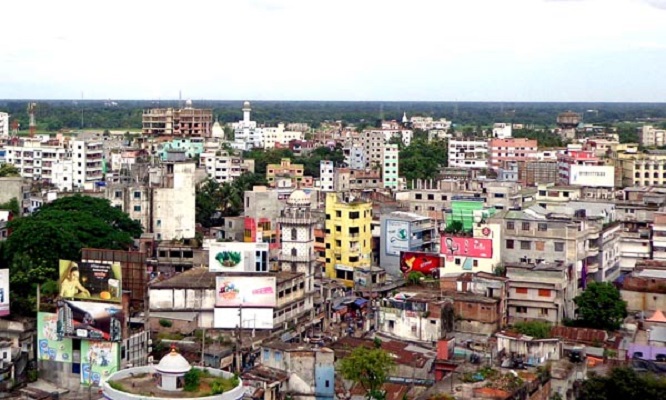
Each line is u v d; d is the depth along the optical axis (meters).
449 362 116.25
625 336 137.50
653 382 102.00
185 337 133.88
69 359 118.56
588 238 166.38
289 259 154.88
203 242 184.38
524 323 140.25
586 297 146.75
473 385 98.94
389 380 119.38
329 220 191.62
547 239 159.62
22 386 118.19
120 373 92.06
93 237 168.88
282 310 144.00
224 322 139.75
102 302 116.75
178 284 139.75
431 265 179.62
